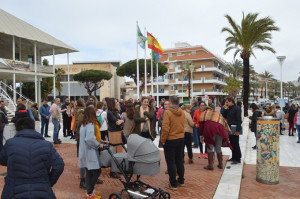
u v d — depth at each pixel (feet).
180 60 189.37
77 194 14.76
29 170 8.04
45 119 36.60
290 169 21.18
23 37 75.46
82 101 22.29
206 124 19.83
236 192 15.06
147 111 18.61
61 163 8.72
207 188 15.74
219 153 20.22
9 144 8.32
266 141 17.26
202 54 184.85
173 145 15.07
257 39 72.08
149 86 199.52
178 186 16.12
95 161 13.28
